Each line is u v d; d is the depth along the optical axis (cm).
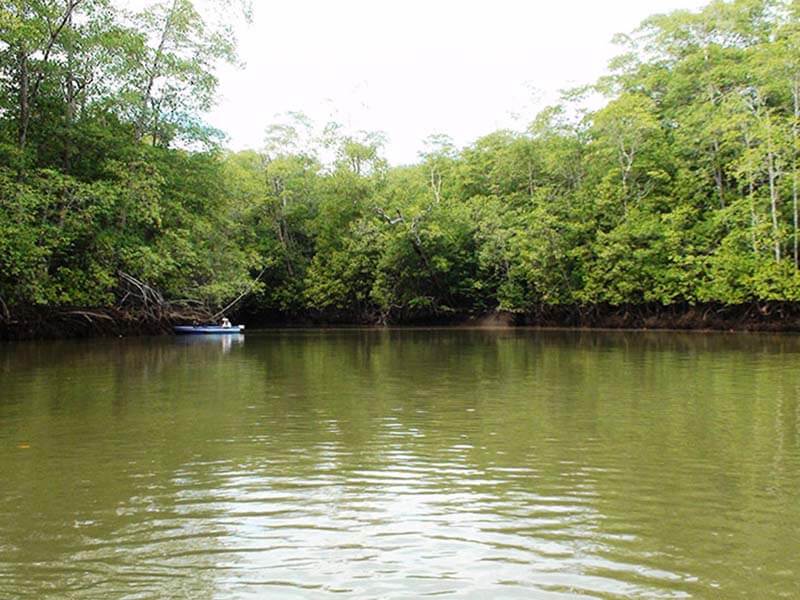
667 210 4578
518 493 707
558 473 784
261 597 465
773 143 3759
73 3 2939
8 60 2902
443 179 6419
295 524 613
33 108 3114
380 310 5934
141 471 795
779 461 833
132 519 627
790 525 608
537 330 4694
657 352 2486
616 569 511
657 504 669
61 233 2791
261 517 633
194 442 948
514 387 1500
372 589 477
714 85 4703
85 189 2880
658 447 910
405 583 486
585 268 4744
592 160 5038
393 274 5628
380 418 1125
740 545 560
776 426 1044
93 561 529
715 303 4216
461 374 1769
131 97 3291
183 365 2038
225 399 1334
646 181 4812
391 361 2180
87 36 3119
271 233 6278
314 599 461
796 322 3850
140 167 3319
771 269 3675
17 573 507
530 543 565
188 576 500
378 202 5809
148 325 3775
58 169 3147
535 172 5834
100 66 3216
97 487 731
